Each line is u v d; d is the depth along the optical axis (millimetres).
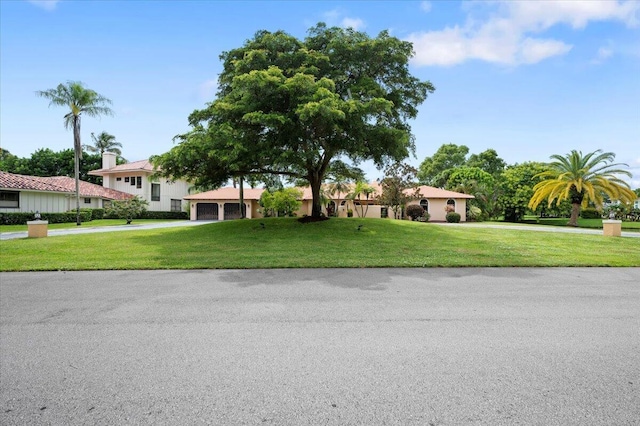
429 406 2500
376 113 13914
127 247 11914
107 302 5359
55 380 2898
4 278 7223
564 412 2424
